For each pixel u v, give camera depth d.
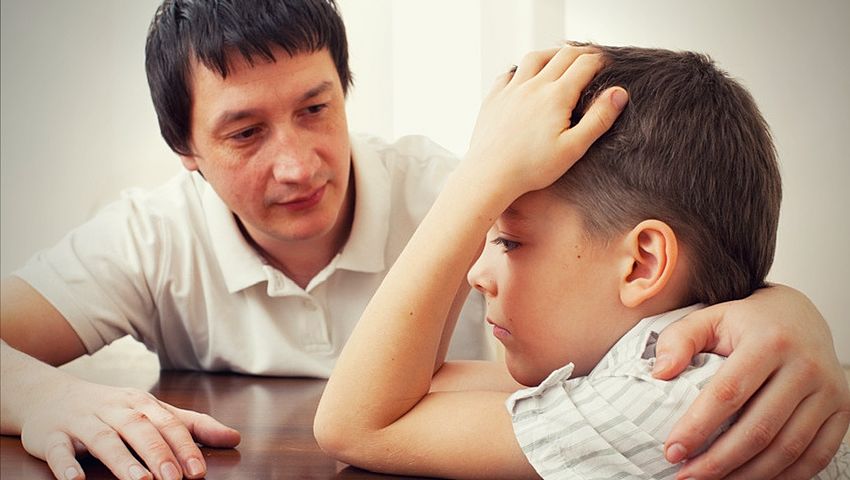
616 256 0.73
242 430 0.93
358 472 0.75
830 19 1.85
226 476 0.76
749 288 0.77
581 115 0.75
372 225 1.34
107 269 1.33
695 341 0.69
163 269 1.34
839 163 1.86
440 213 0.76
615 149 0.73
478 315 1.40
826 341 0.70
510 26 1.94
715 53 1.90
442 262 0.74
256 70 1.09
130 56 2.01
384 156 1.44
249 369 1.34
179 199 1.39
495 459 0.71
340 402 0.75
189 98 1.16
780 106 1.88
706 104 0.75
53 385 0.95
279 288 1.31
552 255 0.74
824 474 0.73
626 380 0.69
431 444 0.73
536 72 0.81
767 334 0.68
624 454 0.68
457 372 0.97
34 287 1.30
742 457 0.66
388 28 1.95
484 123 0.80
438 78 1.95
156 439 0.79
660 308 0.74
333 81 1.16
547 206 0.74
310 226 1.18
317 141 1.15
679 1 1.90
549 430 0.69
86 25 2.01
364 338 0.75
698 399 0.65
